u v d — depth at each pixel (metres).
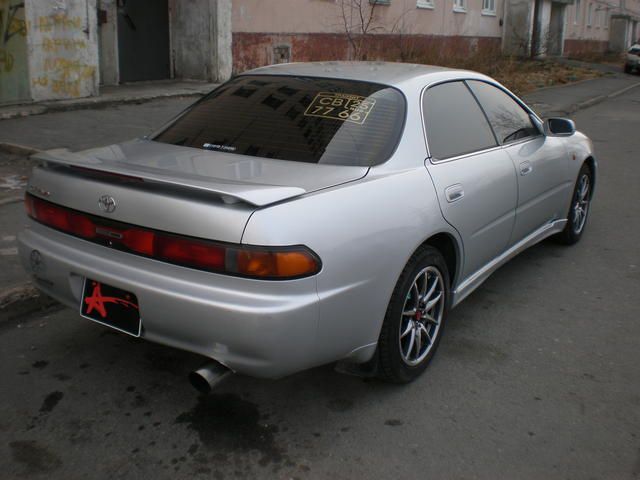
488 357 3.82
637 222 6.62
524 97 17.30
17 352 3.73
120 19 12.59
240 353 2.69
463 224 3.65
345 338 2.93
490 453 2.96
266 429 3.10
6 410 3.19
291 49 15.49
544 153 4.82
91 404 3.26
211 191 2.62
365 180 3.09
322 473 2.80
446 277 3.63
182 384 3.46
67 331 3.99
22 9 9.88
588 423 3.21
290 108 3.61
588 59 36.59
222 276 2.67
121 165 3.08
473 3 24.72
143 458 2.87
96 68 11.02
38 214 3.25
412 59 17.98
